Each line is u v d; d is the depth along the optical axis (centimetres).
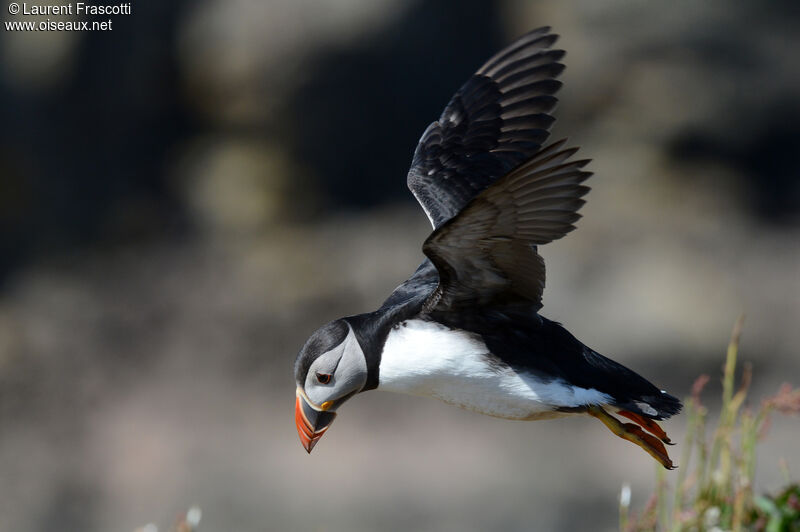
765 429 509
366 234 1834
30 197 1914
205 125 1947
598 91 1831
